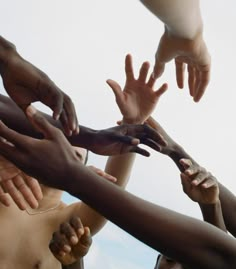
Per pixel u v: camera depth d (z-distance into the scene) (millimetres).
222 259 1358
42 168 1312
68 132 1576
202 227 1363
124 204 1337
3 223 2215
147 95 2057
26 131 1807
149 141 1803
